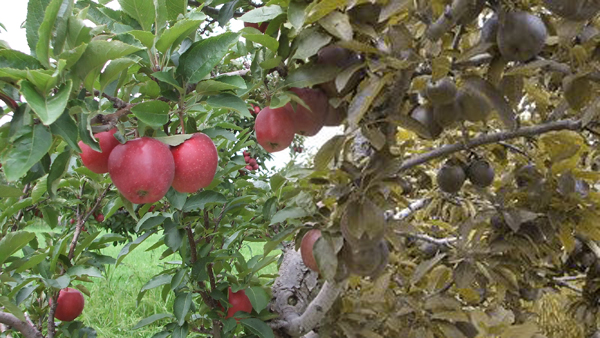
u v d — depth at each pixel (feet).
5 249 6.12
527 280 7.92
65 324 9.04
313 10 4.44
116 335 17.28
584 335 8.52
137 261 33.01
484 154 7.55
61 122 3.90
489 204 8.04
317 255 5.10
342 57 4.90
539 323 10.57
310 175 5.22
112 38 4.65
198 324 9.43
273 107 4.81
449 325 7.04
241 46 6.32
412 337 7.15
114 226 19.25
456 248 7.37
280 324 7.85
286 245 9.39
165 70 4.87
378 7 4.66
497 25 4.67
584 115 5.37
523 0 4.55
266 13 4.96
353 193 4.93
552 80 6.42
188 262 8.58
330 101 4.90
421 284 8.54
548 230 6.86
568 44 4.73
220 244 9.27
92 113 4.03
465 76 4.82
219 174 8.06
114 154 4.53
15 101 3.92
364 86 4.66
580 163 8.46
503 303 8.70
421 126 4.66
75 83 4.10
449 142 7.48
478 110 4.81
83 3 5.59
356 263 5.24
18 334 10.64
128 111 4.65
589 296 7.95
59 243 7.70
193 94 5.17
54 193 4.49
